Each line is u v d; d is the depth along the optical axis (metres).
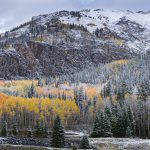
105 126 98.44
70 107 169.38
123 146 73.94
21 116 160.38
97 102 171.25
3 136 100.12
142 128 112.62
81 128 147.00
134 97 158.75
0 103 168.00
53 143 73.31
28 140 82.44
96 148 71.50
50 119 156.62
